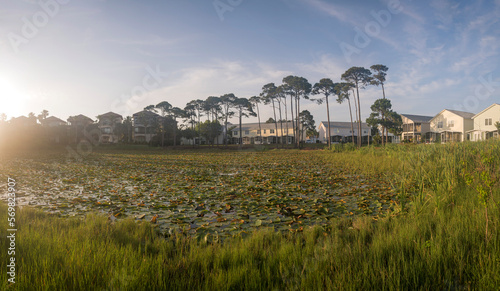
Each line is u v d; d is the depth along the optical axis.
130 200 7.19
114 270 2.73
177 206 6.38
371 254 3.14
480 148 9.48
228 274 2.75
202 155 29.38
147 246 3.65
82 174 13.02
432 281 2.62
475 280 2.57
